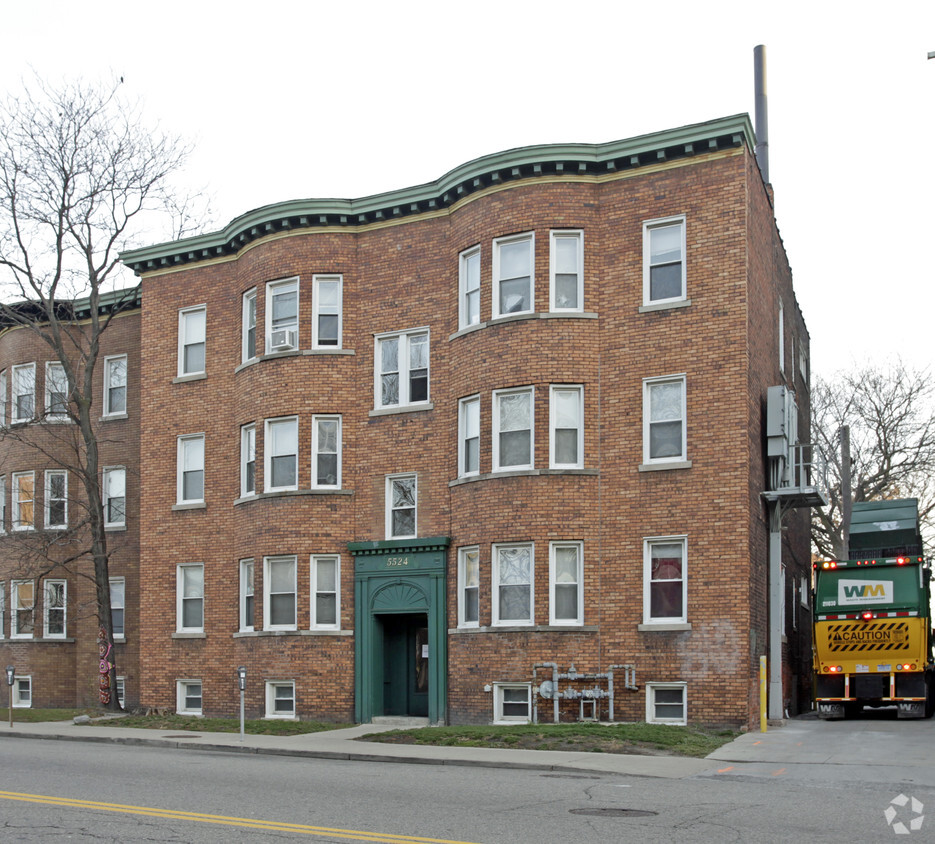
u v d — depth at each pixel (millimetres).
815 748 19719
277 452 28672
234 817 12008
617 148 25297
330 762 18953
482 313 26094
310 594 27703
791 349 33125
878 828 11562
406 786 14781
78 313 35750
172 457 31609
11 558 35656
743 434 23797
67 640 34875
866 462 50594
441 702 25969
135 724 27250
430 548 26625
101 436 34719
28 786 14672
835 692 26891
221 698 29562
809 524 37719
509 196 25953
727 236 24438
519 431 25406
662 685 23750
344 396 28312
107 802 13148
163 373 32094
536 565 24641
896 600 26656
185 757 19562
